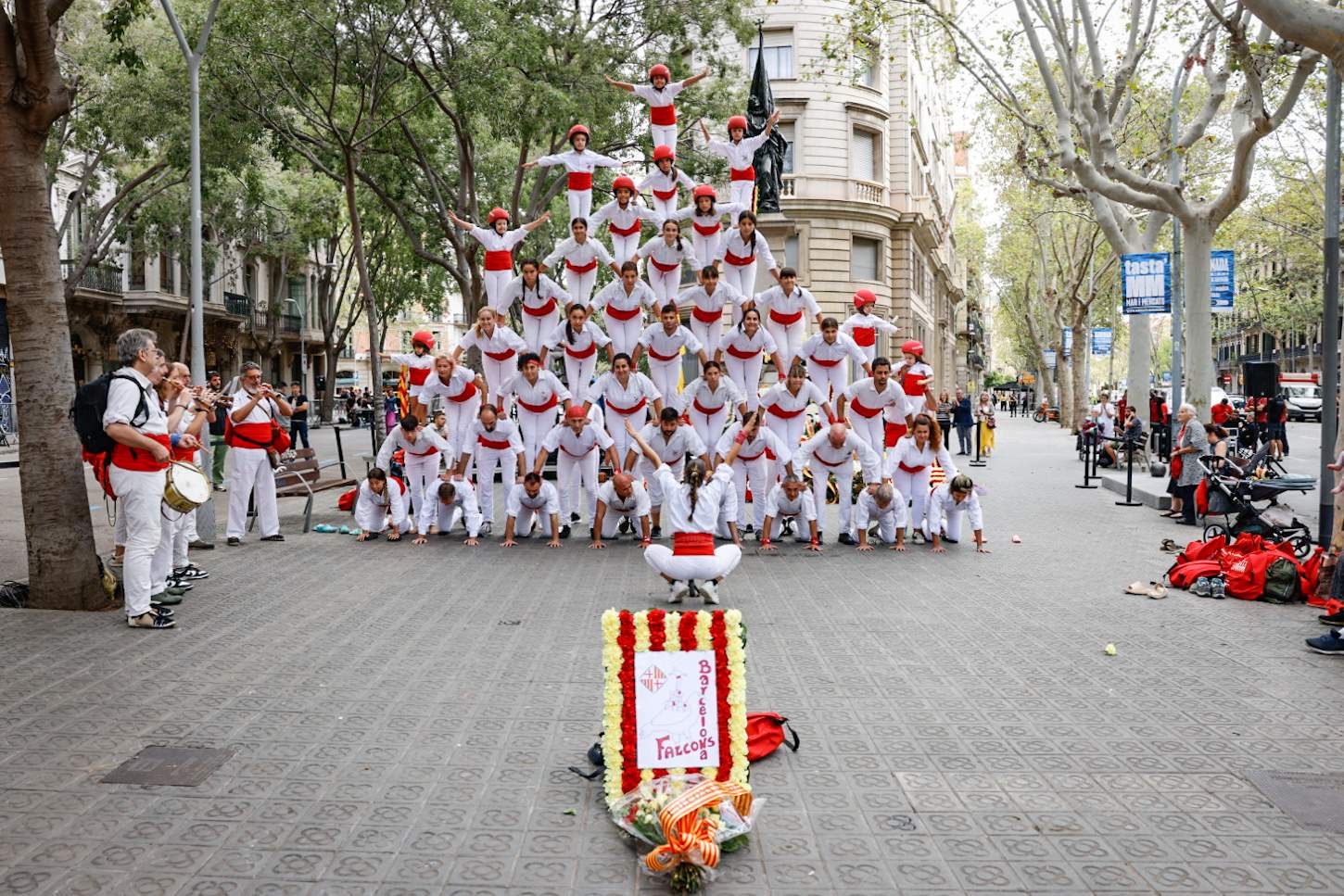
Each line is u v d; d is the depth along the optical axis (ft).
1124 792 14.40
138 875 11.86
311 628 24.11
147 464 23.77
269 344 158.20
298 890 11.54
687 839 11.48
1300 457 81.61
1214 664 21.30
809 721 17.49
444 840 12.82
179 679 19.70
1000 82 57.41
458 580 30.66
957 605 27.45
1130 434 68.85
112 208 94.27
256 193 79.25
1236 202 53.98
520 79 58.39
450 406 41.70
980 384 269.23
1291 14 26.23
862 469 38.27
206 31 44.96
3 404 97.76
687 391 39.83
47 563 25.75
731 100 71.77
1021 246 143.95
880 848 12.65
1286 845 12.75
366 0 55.62
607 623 13.96
